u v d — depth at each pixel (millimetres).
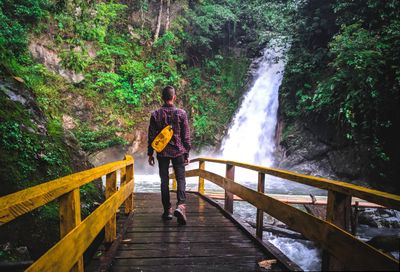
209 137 19266
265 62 20766
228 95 21109
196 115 19234
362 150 10750
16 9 13391
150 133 4516
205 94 20672
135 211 5648
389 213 6859
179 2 20469
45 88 13781
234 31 21891
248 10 20750
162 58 19156
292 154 14273
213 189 11109
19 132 5020
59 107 14375
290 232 5676
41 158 5125
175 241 3939
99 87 16312
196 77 20531
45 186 1681
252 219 6871
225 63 22094
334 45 10461
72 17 13969
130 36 18781
